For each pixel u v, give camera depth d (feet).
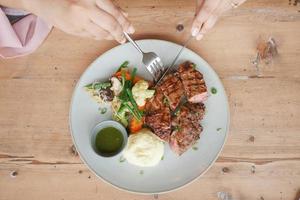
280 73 1.79
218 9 1.59
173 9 1.87
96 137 1.67
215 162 1.67
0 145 1.67
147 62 1.73
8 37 1.71
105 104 1.73
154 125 1.67
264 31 1.85
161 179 1.61
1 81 1.75
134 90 1.70
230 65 1.80
